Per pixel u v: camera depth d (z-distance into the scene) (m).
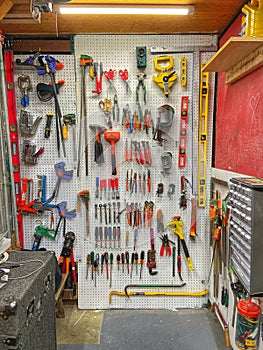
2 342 0.99
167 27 2.21
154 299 2.54
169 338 2.14
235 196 1.54
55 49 2.34
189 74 2.35
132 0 1.76
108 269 2.52
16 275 1.19
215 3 1.79
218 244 2.21
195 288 2.53
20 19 1.97
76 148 2.42
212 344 2.07
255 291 1.32
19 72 2.35
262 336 1.53
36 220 2.49
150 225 2.47
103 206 2.46
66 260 2.47
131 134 2.40
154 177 2.44
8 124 2.24
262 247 1.30
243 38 1.37
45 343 1.30
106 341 2.12
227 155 2.08
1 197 2.12
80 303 2.54
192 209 2.46
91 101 2.38
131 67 2.34
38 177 2.44
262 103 1.52
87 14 1.93
